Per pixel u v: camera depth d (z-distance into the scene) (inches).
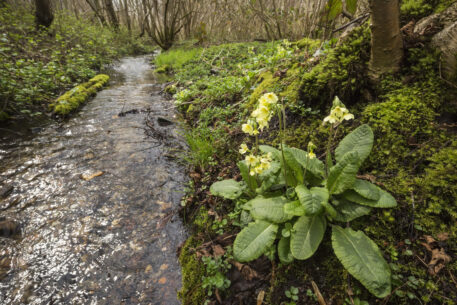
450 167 78.2
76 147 160.1
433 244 68.2
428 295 61.4
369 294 65.1
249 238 75.4
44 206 111.7
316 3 253.3
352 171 73.4
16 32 339.6
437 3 111.9
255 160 78.9
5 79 196.4
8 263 86.7
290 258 71.8
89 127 188.7
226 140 142.7
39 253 90.9
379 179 85.4
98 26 635.5
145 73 411.5
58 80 262.8
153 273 86.2
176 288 81.8
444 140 87.5
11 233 98.0
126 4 818.8
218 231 93.0
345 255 67.2
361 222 77.3
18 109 198.7
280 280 73.7
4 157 145.4
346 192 77.5
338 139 105.3
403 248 70.1
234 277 77.8
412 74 105.1
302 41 246.1
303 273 73.2
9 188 121.0
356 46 117.9
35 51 304.2
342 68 117.3
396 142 91.6
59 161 144.7
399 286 63.7
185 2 575.5
